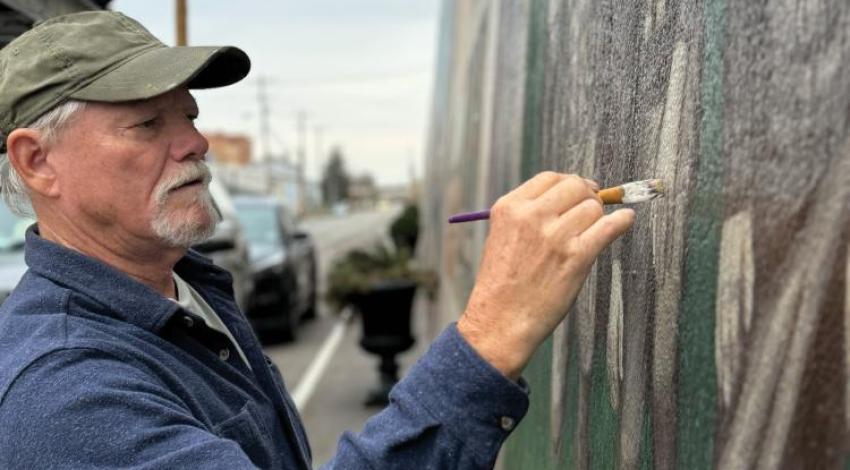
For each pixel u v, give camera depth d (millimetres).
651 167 1249
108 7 3203
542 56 2420
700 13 1028
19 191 1538
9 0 2490
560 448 1963
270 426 1603
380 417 1160
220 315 1834
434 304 8180
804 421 759
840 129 705
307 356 9094
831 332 718
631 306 1346
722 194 942
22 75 1412
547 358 2193
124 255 1512
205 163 1559
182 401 1335
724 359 929
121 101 1386
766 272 829
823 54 728
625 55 1432
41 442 1164
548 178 1161
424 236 16328
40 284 1416
